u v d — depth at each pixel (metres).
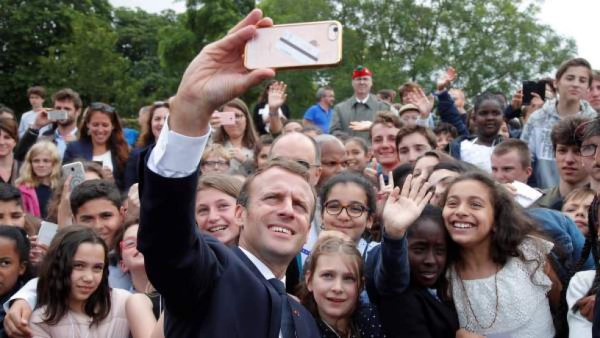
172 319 2.45
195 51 29.53
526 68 37.09
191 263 2.28
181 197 2.19
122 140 7.65
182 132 2.18
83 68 30.53
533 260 3.76
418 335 3.50
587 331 3.54
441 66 35.47
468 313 3.72
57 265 3.98
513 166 5.71
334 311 3.61
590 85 6.86
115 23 54.25
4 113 10.25
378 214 4.46
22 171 7.04
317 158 5.05
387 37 37.25
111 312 4.08
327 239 3.79
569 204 4.96
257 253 2.74
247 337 2.39
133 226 4.48
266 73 2.06
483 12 37.41
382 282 3.52
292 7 36.03
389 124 6.88
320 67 2.09
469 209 3.72
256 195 2.76
